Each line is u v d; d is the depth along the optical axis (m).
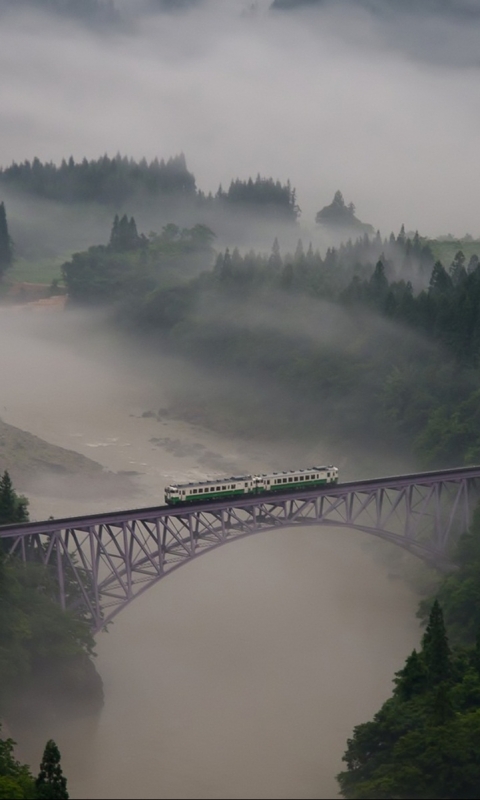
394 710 194.75
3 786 169.25
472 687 197.88
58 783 171.62
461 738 180.00
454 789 175.50
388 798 175.75
